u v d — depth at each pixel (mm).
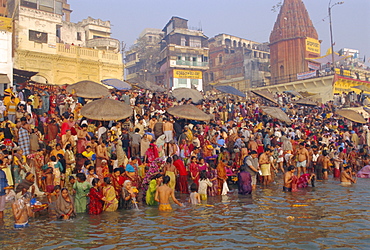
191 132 14727
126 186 8914
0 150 9664
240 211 8383
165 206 8766
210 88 50094
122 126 14703
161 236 6320
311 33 48938
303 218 7559
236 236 6262
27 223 7238
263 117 22812
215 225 7059
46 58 28812
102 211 8570
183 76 45875
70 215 7898
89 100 18609
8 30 18156
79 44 41062
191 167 11258
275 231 6559
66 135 12430
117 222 7461
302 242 5887
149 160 11914
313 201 9586
